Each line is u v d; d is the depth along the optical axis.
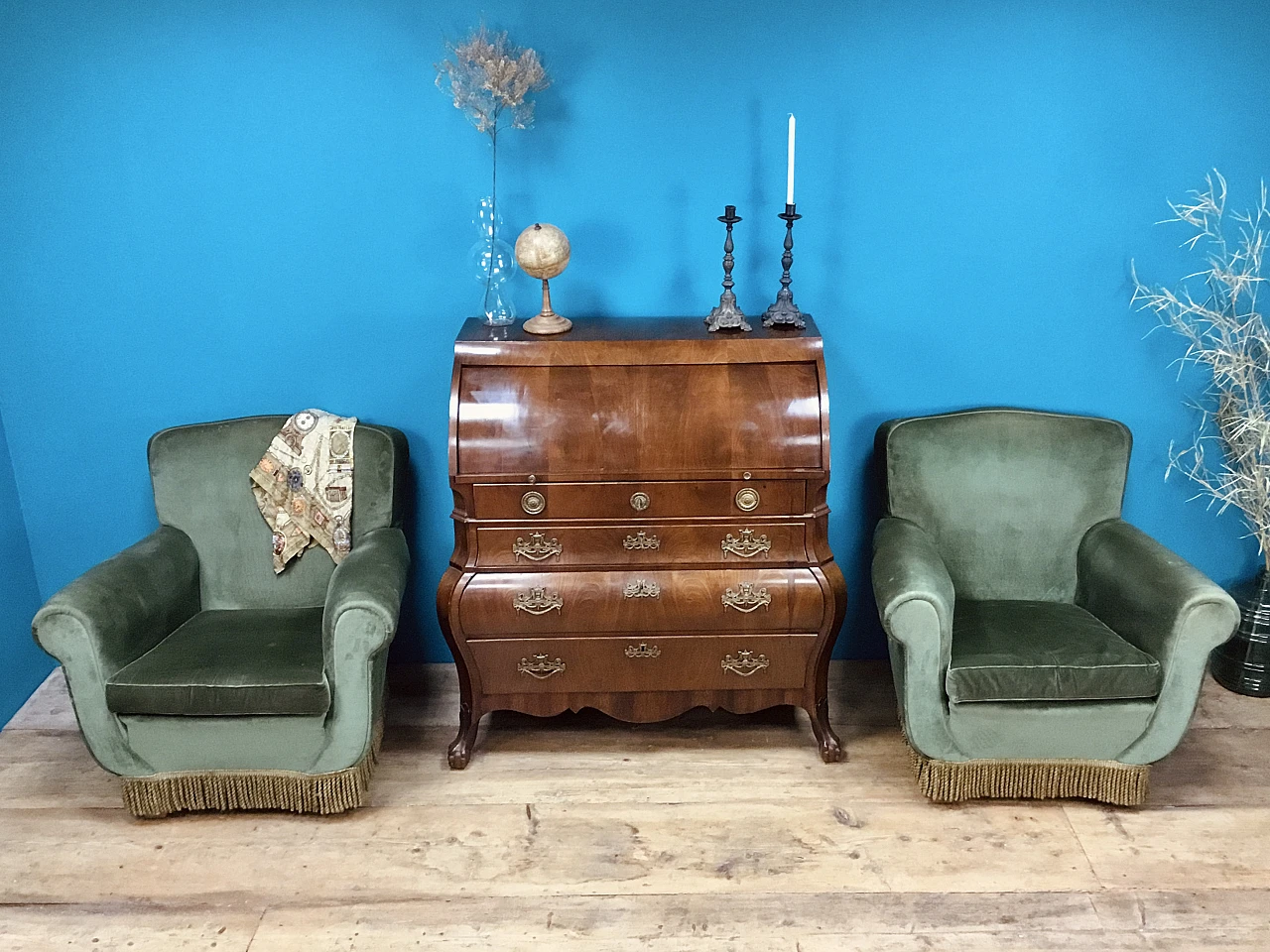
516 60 2.83
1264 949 2.28
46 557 3.39
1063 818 2.70
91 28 2.90
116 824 2.71
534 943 2.33
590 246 3.12
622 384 2.74
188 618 3.01
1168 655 2.56
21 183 3.03
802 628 2.83
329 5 2.90
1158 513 3.37
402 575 2.80
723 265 2.95
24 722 3.17
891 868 2.54
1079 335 3.19
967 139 3.02
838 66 2.96
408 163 3.04
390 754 3.00
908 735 2.68
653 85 2.98
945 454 3.07
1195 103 2.98
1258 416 3.06
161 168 3.03
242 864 2.57
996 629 2.83
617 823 2.71
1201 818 2.69
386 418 3.28
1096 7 2.90
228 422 3.09
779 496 2.75
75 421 3.25
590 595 2.79
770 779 2.88
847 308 3.18
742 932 2.35
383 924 2.39
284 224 3.09
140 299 3.14
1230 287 3.11
